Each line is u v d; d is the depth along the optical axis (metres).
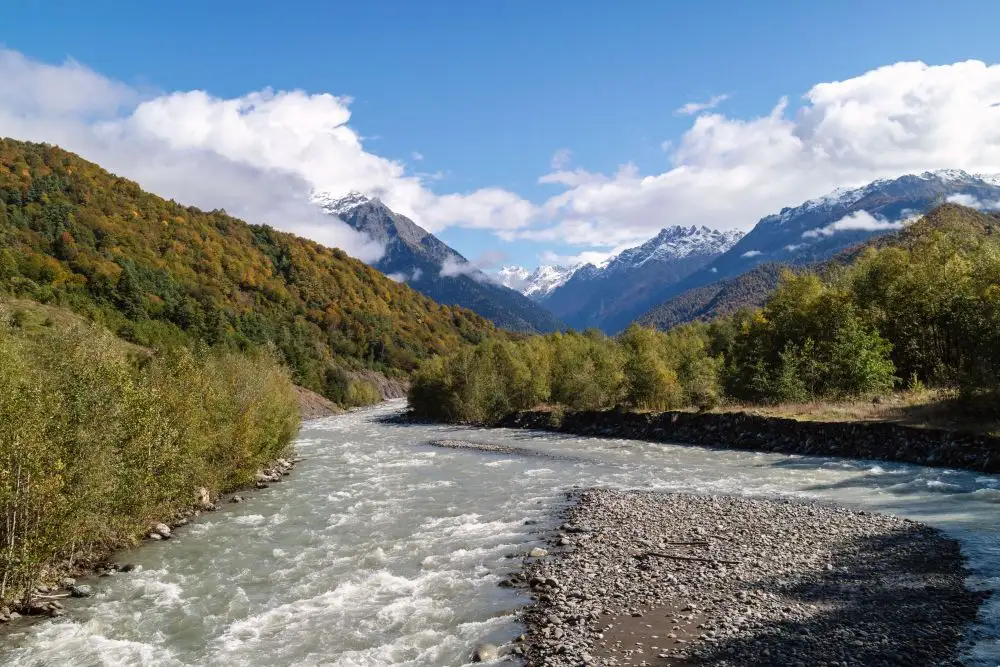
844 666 11.69
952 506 24.81
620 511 26.59
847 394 52.50
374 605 17.08
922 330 56.22
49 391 19.28
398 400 167.25
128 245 156.62
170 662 14.02
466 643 14.28
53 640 15.20
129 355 29.34
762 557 19.03
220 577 19.81
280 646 14.70
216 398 32.59
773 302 72.69
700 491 31.20
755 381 57.47
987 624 13.20
